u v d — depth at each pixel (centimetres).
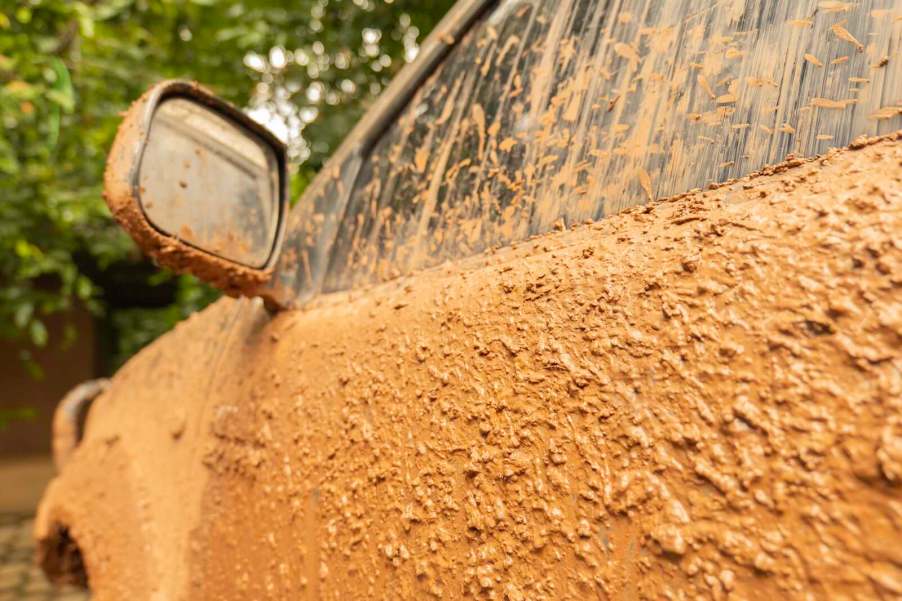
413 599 53
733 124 50
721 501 37
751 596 34
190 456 100
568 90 66
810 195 42
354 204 94
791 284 39
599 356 46
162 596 90
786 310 38
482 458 51
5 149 274
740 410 38
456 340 59
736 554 35
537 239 62
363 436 64
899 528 30
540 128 68
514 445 49
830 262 38
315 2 303
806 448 34
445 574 51
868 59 44
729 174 50
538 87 70
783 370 37
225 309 112
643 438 42
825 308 36
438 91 86
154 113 76
